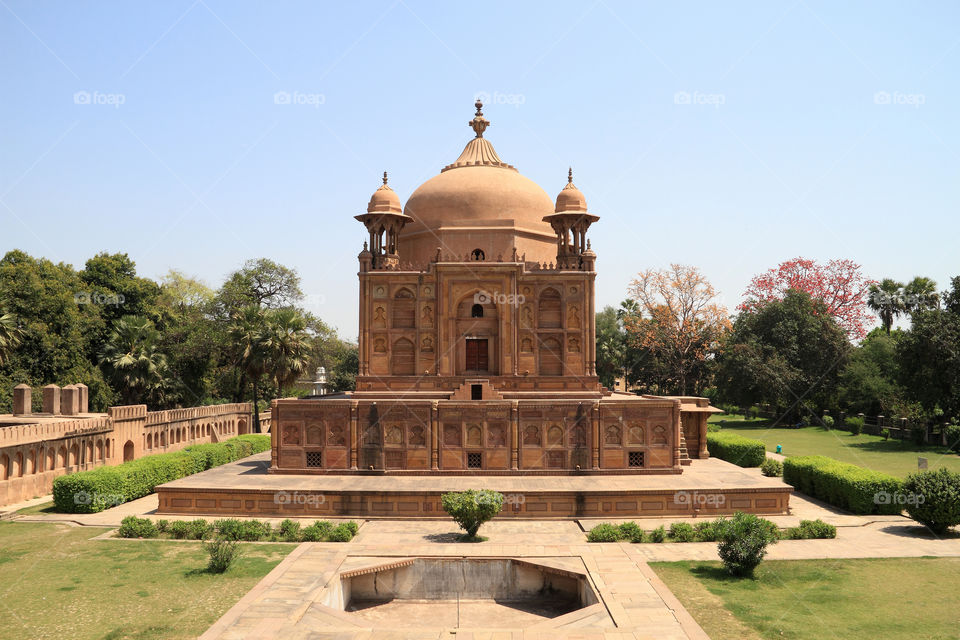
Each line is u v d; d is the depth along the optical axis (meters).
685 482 26.33
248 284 63.34
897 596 16.95
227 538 20.69
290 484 25.95
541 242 32.72
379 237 30.92
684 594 17.05
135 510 26.77
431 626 17.14
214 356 57.59
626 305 88.56
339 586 18.16
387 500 24.92
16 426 28.23
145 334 48.47
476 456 27.59
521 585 19.45
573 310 29.73
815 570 18.98
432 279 29.69
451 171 33.91
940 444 44.91
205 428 46.50
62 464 31.53
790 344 63.31
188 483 26.09
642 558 19.83
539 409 27.62
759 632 14.76
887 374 57.59
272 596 16.55
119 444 36.03
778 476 34.31
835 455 41.38
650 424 28.02
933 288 71.81
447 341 29.41
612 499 25.02
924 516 22.92
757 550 18.42
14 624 14.98
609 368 84.50
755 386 62.22
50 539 22.19
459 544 21.14
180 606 16.08
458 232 31.64
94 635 14.42
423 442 27.56
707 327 68.12
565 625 15.34
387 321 29.70
